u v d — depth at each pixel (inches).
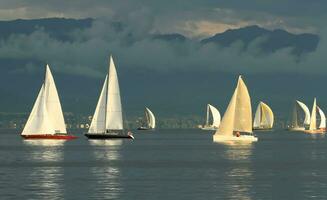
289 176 7401.6
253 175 7514.8
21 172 7815.0
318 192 6013.8
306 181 6894.7
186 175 7500.0
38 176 7322.8
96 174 7578.7
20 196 5698.8
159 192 5984.3
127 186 6402.6
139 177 7244.1
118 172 7869.1
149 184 6565.0
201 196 5762.8
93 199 5575.8
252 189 6215.6
